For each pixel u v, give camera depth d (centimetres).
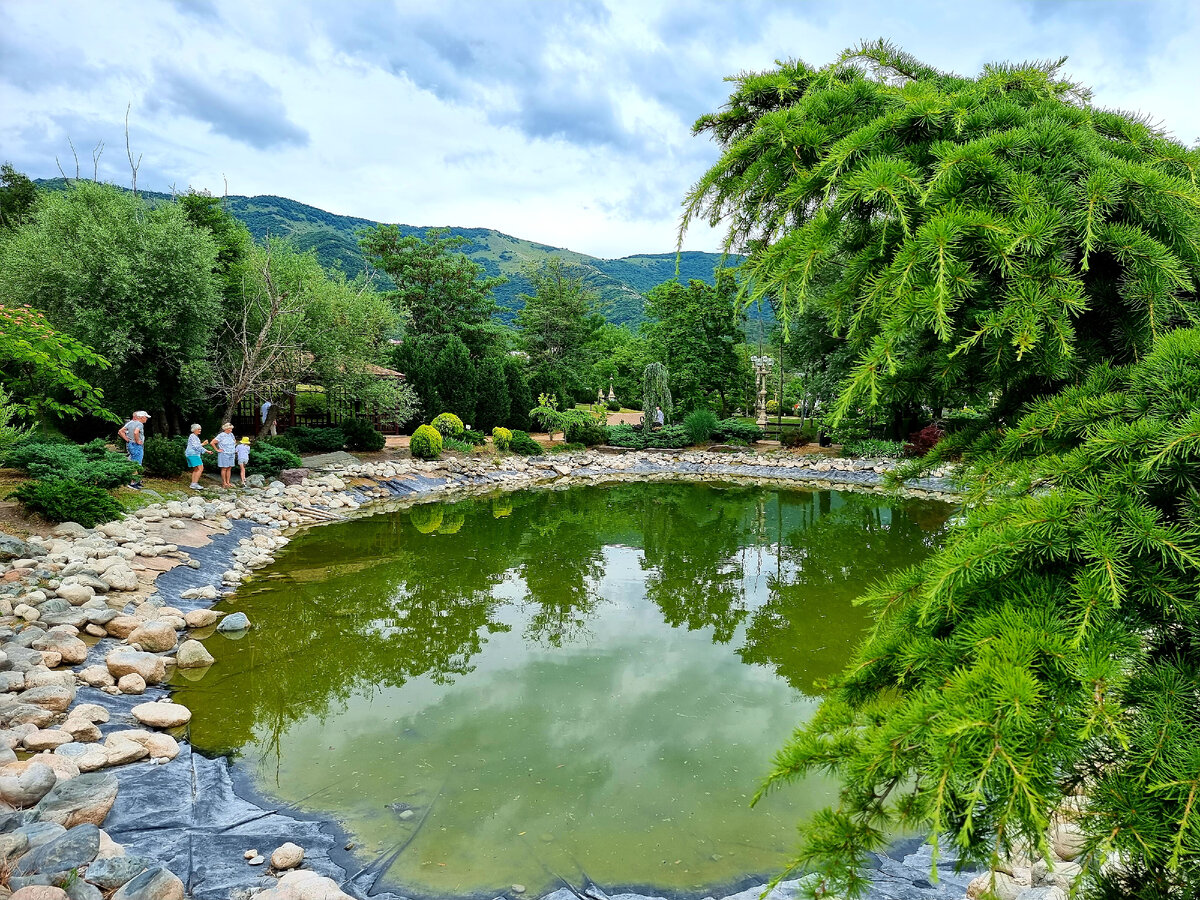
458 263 3812
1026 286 151
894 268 158
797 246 182
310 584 977
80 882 320
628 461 2508
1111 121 198
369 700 617
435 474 2031
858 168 181
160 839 391
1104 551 125
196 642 682
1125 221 164
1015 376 177
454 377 2628
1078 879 129
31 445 1143
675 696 631
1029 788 106
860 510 1689
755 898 373
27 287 1418
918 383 187
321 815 441
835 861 129
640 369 4422
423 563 1120
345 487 1714
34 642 616
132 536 967
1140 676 127
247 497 1443
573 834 427
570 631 812
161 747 496
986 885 335
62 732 487
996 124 183
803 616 877
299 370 1873
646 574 1085
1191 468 130
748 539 1358
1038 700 114
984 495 165
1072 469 142
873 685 155
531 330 4247
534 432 3158
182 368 1516
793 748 144
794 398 3775
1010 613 130
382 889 375
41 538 896
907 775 130
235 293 1875
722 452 2684
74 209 1548
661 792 475
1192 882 122
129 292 1423
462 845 414
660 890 379
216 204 2100
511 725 571
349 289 2075
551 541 1320
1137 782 118
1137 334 164
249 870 376
